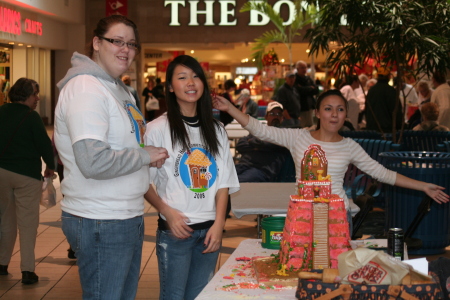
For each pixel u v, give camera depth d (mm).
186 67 3062
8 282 5047
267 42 17703
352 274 2301
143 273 5258
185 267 3154
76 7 20469
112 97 2648
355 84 13078
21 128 4895
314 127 6148
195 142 3107
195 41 20938
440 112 9367
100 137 2510
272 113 7617
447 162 5582
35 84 5012
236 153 11562
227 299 2453
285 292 2539
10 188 4980
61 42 20797
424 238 5668
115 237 2664
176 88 3059
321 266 2725
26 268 4965
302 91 12266
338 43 7441
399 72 7195
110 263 2682
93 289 2705
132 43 2762
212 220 3131
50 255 5836
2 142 4887
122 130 2664
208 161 3104
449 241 5754
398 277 2281
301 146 3625
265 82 16094
